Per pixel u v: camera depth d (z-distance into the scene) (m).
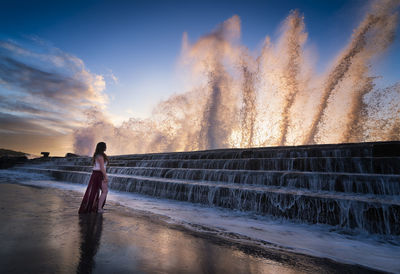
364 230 3.33
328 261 2.10
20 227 2.51
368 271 1.90
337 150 6.23
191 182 6.40
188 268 1.70
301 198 4.01
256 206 4.59
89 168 11.40
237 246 2.37
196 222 3.53
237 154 8.26
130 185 7.72
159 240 2.38
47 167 15.98
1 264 1.53
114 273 1.50
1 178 10.45
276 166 6.39
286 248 2.44
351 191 4.27
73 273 1.46
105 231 2.58
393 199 3.59
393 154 5.36
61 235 2.30
